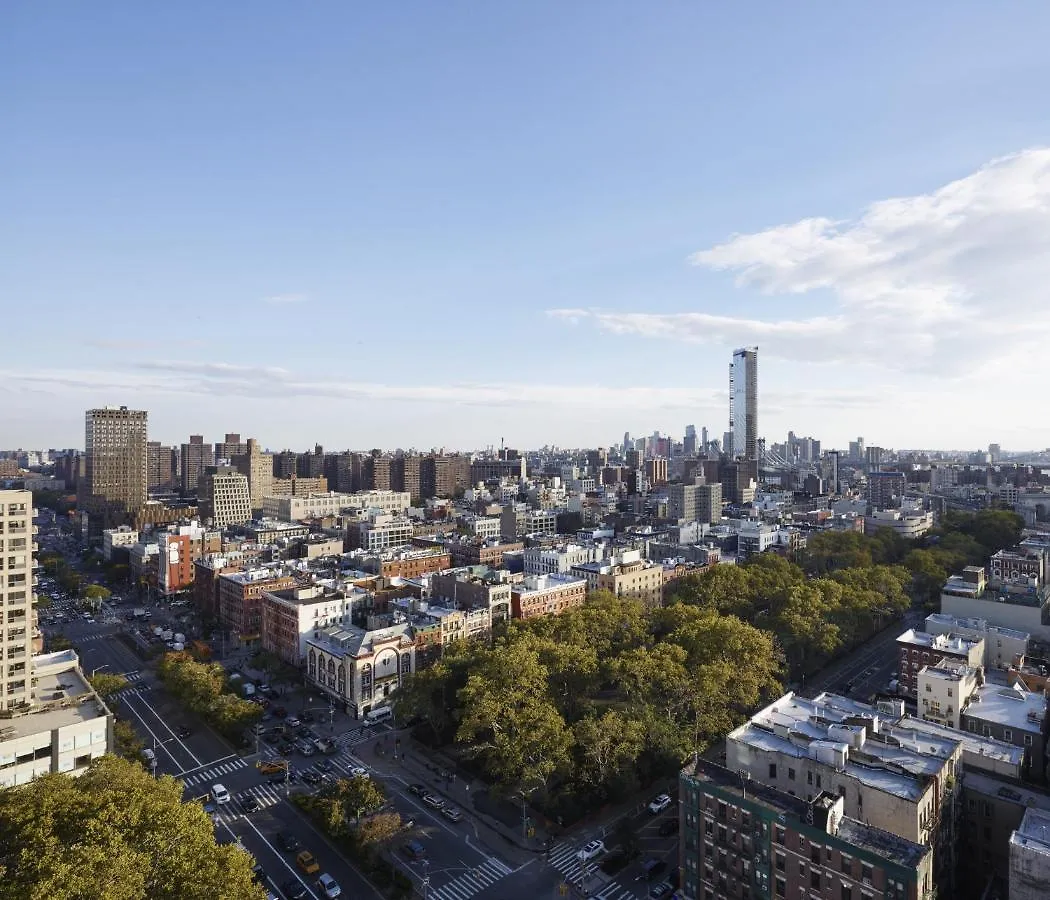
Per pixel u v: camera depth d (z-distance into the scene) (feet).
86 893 231.50
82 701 408.05
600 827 402.52
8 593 418.72
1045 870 277.23
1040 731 413.59
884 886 263.08
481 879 357.00
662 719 453.58
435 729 510.17
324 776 464.24
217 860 269.85
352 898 340.59
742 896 311.06
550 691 491.72
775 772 355.77
